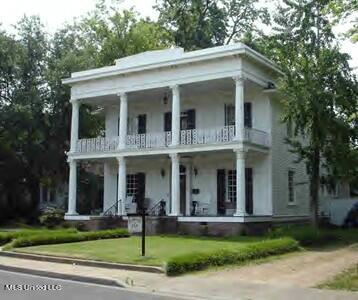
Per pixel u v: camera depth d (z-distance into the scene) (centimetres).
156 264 1432
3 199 4050
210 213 2908
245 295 1073
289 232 2138
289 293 1085
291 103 2294
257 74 2734
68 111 4106
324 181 2527
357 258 1658
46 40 4262
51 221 3459
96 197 4591
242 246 1653
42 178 4353
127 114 3167
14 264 1565
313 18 2369
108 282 1247
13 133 3938
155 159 3097
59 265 1535
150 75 2862
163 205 3058
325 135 2259
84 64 4122
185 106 3081
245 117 2889
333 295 1059
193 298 1057
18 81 4128
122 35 4497
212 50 2636
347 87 2273
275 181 2833
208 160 2959
